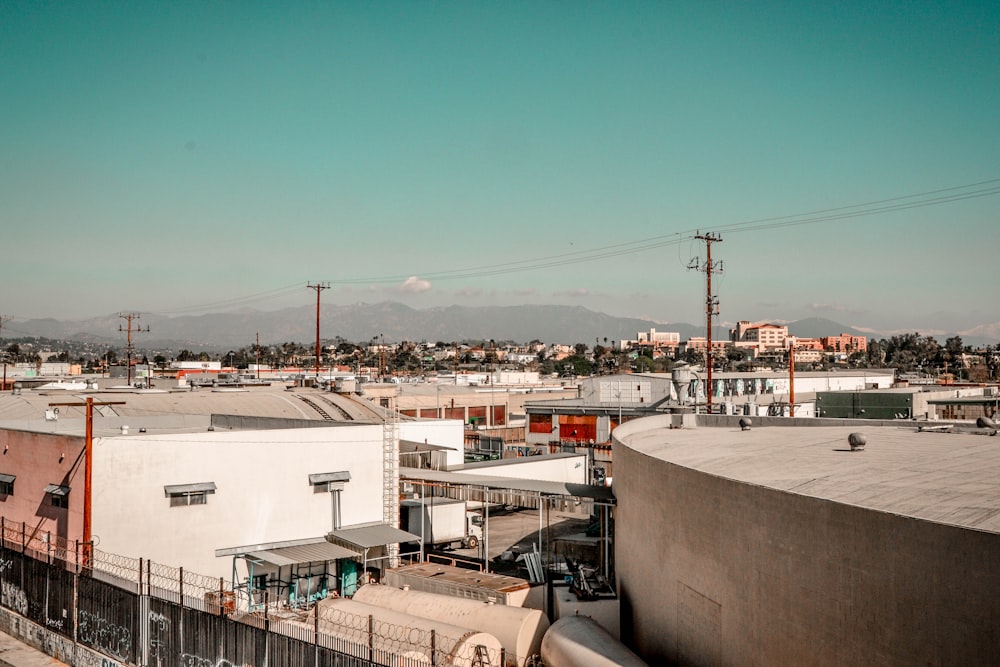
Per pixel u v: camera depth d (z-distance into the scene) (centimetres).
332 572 3894
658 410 7631
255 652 2219
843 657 1931
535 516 5884
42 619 3000
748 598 2297
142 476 3419
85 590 2795
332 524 3953
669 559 2828
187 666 2411
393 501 4184
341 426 4022
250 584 3653
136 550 3384
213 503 3603
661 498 2911
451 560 4381
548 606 3191
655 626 2955
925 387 8969
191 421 4841
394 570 3478
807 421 4484
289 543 3784
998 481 2238
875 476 2438
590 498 3678
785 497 2136
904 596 1759
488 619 2809
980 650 1586
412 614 2959
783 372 10188
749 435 4009
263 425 4609
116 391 6675
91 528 3278
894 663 1781
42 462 3603
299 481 3859
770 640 2192
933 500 2027
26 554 3256
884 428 4000
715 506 2478
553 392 12031
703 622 2558
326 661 2050
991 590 1565
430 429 6028
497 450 7644
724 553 2427
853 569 1903
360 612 2853
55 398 5972
